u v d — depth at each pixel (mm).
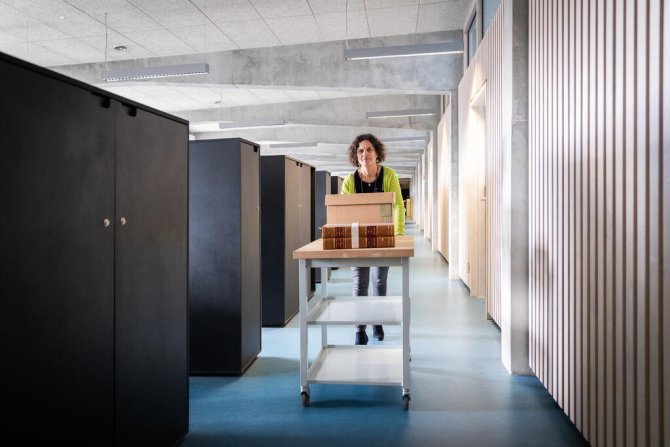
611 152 1791
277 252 4402
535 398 2703
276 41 7660
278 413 2529
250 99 11695
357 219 2709
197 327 3154
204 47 7848
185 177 2270
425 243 13922
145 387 1935
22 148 1311
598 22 1907
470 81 5738
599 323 1921
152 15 6477
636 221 1621
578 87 2125
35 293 1356
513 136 3029
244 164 3219
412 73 7629
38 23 6680
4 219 1252
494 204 4164
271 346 3766
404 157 21516
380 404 2639
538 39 2756
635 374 1630
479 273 5754
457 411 2539
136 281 1866
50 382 1415
